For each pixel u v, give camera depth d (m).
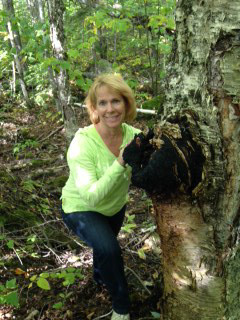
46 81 8.55
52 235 3.23
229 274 1.69
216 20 1.46
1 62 7.82
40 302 2.40
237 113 1.50
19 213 3.44
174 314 1.85
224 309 1.73
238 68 1.47
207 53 1.50
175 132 1.55
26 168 4.83
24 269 2.76
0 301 1.79
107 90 1.90
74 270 2.58
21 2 10.84
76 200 2.12
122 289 2.04
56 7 4.23
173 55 1.66
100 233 2.02
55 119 6.87
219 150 1.54
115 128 1.97
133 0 4.90
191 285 1.73
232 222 1.62
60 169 4.72
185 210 1.64
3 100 8.25
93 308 2.33
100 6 4.90
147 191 1.70
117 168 1.79
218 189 1.58
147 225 3.36
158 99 2.73
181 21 1.56
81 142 1.99
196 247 1.67
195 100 1.56
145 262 2.85
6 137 6.05
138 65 7.33
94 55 6.18
